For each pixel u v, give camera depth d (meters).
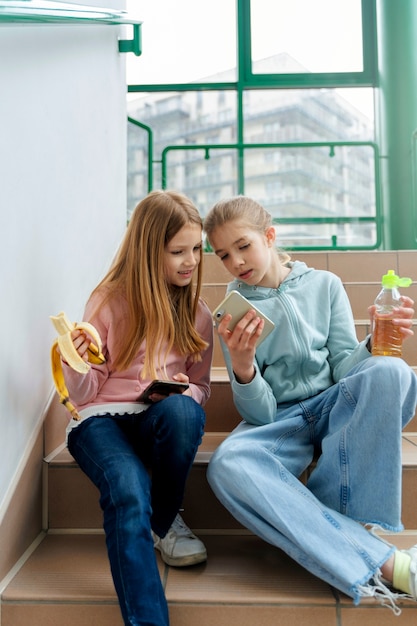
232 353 1.12
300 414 1.19
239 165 3.48
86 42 1.64
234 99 3.65
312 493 1.04
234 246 1.20
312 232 3.51
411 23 3.29
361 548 0.93
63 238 1.39
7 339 1.03
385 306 1.16
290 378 1.27
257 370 1.18
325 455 1.07
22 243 1.10
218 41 3.68
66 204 1.42
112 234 2.02
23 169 1.11
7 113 1.02
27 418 1.14
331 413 1.12
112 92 2.02
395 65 3.32
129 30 2.33
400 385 1.00
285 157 3.51
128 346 1.16
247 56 3.66
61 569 1.04
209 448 1.37
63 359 1.05
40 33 1.23
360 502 1.01
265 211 1.29
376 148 3.30
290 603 0.93
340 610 0.93
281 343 1.26
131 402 1.15
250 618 0.93
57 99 1.35
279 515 0.96
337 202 3.50
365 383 1.02
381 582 0.95
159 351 1.17
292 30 3.66
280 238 3.51
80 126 1.57
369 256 2.39
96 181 1.77
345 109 3.64
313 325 1.29
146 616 0.82
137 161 3.35
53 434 1.30
